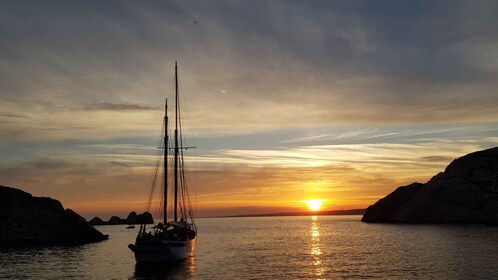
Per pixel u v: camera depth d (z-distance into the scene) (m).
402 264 52.03
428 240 86.25
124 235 136.50
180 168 65.50
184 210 65.00
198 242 101.56
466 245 71.81
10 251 73.50
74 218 99.06
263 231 163.62
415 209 159.25
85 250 76.12
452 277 41.62
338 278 43.00
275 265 53.59
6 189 94.88
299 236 121.50
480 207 149.25
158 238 51.59
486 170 161.00
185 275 45.72
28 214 92.25
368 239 98.25
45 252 72.00
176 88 65.69
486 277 41.03
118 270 49.91
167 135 62.22
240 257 63.81
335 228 167.88
